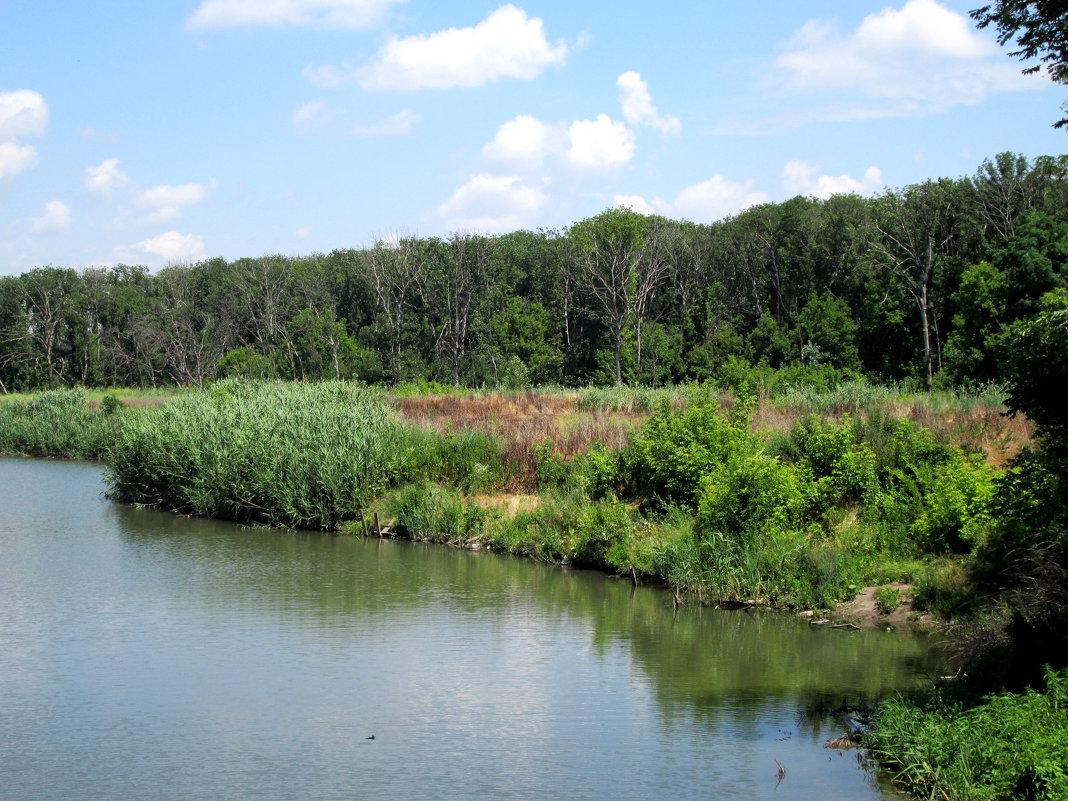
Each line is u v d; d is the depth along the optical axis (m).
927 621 16.27
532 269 101.31
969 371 42.78
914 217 64.88
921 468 20.34
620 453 25.22
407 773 11.37
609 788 10.82
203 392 39.00
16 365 109.25
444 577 21.95
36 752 12.16
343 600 19.92
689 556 19.78
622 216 80.06
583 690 14.20
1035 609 13.03
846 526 19.70
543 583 21.17
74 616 18.84
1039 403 12.30
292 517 29.00
